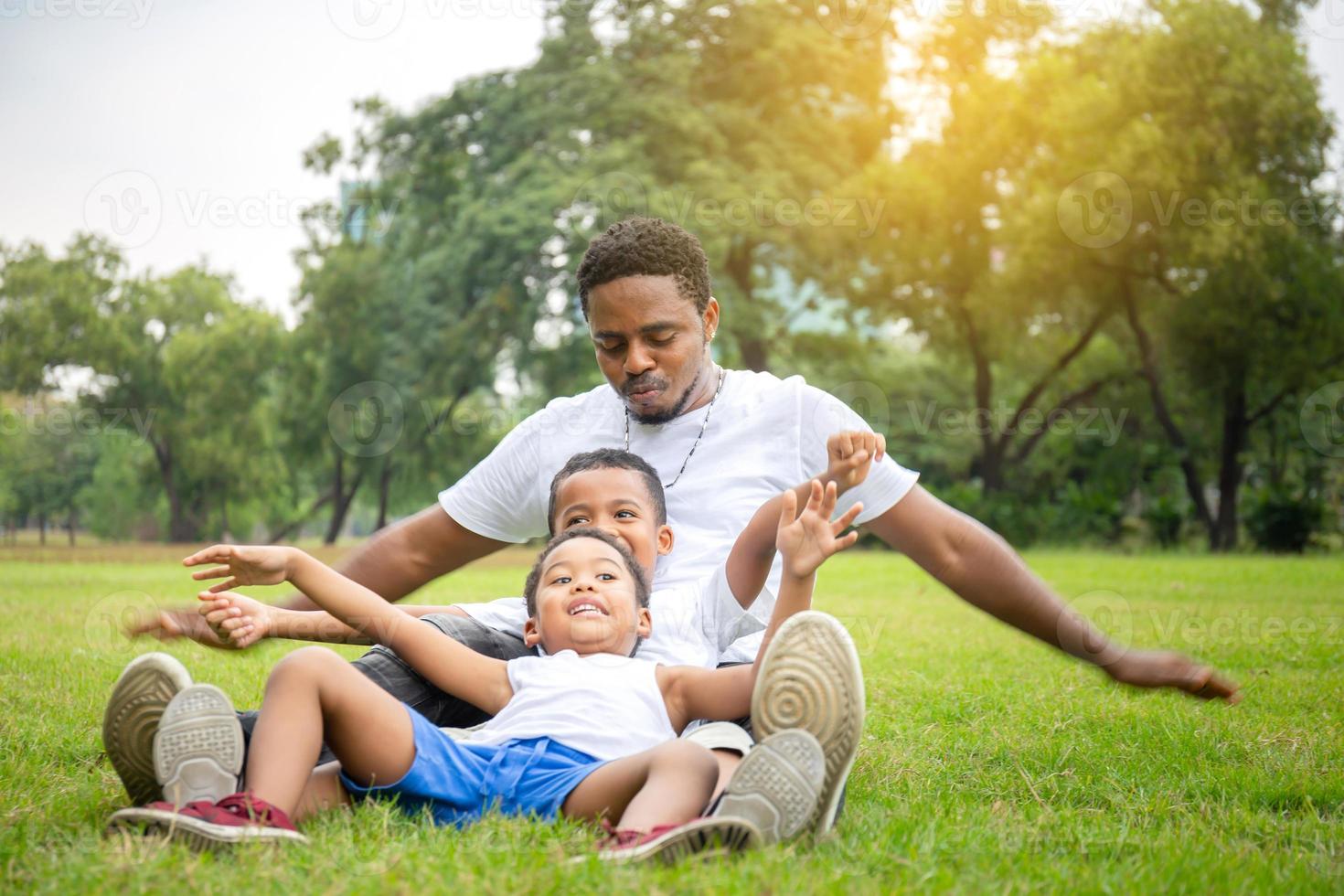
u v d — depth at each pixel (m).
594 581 2.45
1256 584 10.17
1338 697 4.11
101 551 18.86
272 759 2.02
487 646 2.56
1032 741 3.29
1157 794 2.74
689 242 2.80
